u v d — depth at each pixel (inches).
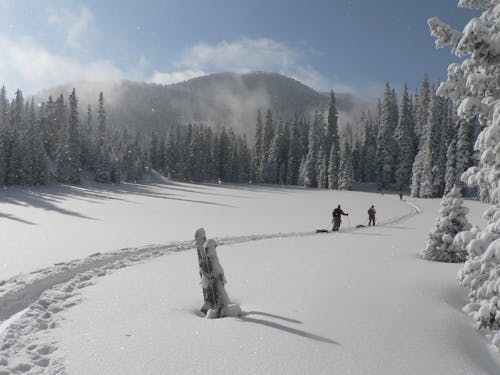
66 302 243.8
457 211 391.2
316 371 146.9
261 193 2785.4
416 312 216.2
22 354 164.9
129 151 3769.7
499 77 202.5
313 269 339.9
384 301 235.9
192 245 528.7
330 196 2532.0
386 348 168.4
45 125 3693.4
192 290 275.7
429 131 2596.0
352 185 3206.2
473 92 215.0
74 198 2009.1
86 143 3659.0
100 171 3272.6
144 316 214.4
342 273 319.0
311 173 3639.3
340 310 219.5
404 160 3105.3
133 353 163.0
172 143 4133.9
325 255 427.8
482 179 210.4
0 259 445.4
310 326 194.2
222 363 153.3
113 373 145.5
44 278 315.3
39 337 183.9
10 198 1886.1
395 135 3280.0
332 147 3373.5
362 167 3666.3
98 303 241.8
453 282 284.5
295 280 297.0
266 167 4158.5
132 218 1129.4
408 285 274.5
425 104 3410.4
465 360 161.8
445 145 2549.2
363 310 219.1
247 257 425.7
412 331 188.4
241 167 4232.3
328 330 188.4
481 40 191.6
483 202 1915.6
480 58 198.7
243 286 285.9
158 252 458.0
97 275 330.6
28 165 2637.8
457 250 384.8
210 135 4611.2
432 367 152.9
